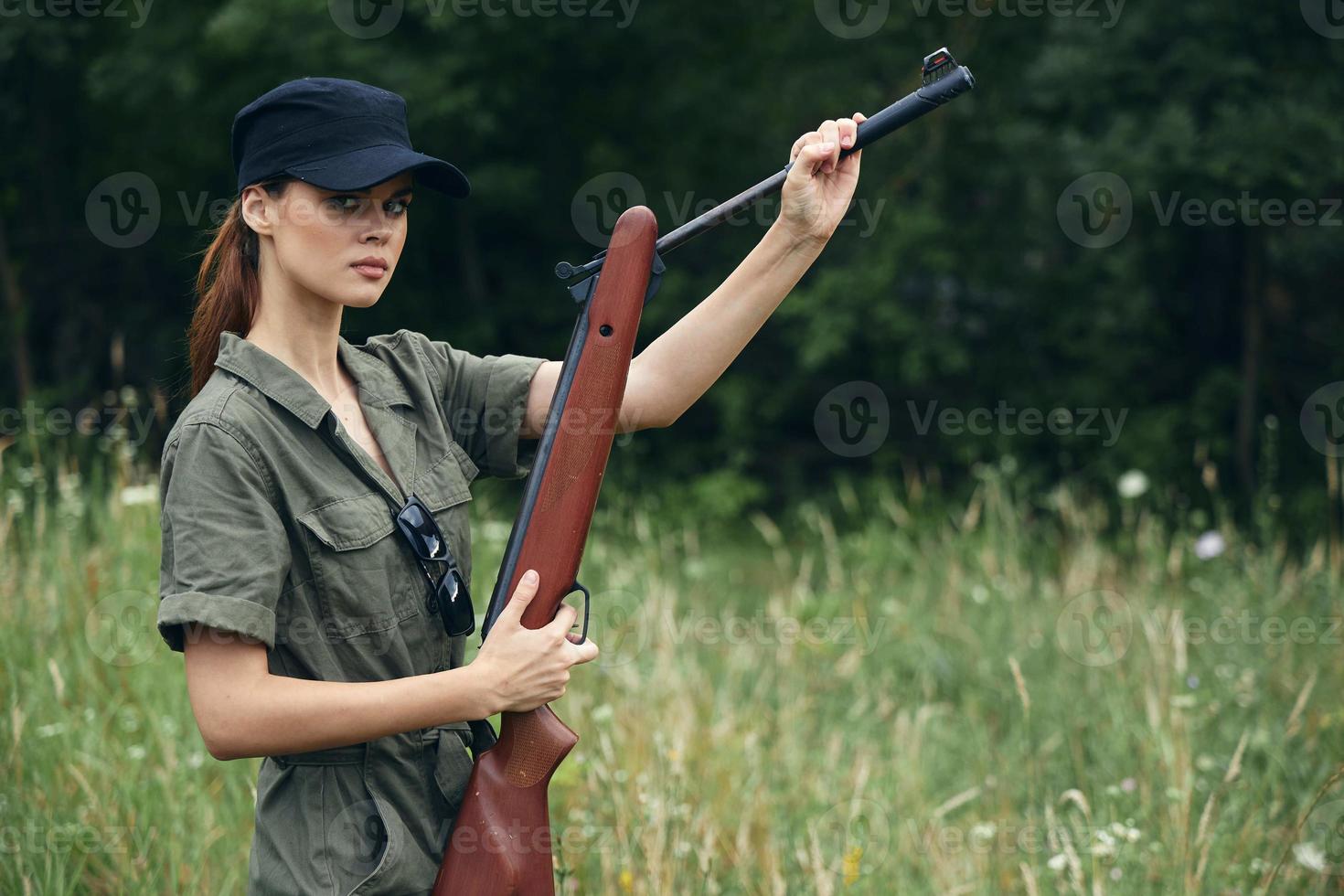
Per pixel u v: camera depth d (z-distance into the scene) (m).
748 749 5.71
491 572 7.03
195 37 10.71
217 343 2.61
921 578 8.86
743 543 11.99
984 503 11.67
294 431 2.47
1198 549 7.96
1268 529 8.27
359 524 2.47
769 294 2.85
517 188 11.97
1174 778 4.98
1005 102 12.16
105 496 7.88
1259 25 10.11
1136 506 11.35
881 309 12.43
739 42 12.96
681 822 4.71
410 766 2.58
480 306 13.23
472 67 11.30
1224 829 4.68
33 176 12.77
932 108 2.73
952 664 7.44
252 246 2.61
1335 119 9.88
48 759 4.75
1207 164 9.92
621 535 9.80
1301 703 5.49
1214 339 12.38
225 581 2.29
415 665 2.58
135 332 12.91
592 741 5.58
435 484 2.67
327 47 10.51
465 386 2.90
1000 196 12.71
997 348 13.12
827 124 2.78
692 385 2.88
